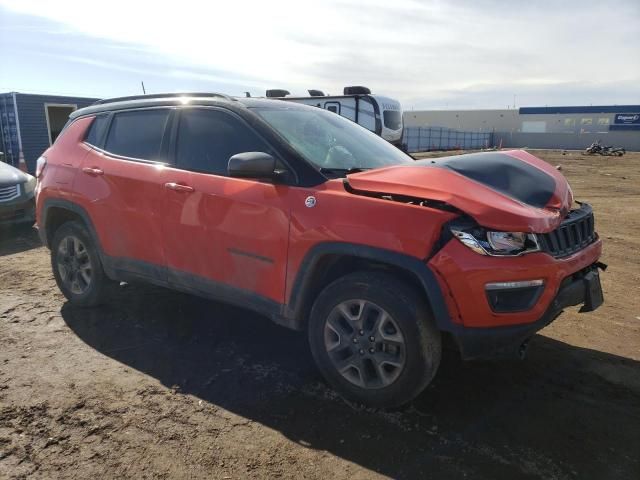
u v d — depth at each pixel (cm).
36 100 1619
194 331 420
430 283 273
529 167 340
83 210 436
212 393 325
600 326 445
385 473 253
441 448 272
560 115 7800
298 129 373
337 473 253
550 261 283
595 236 352
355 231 292
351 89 1661
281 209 321
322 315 315
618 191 1524
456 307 271
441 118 9050
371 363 304
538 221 280
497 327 275
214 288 363
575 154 4666
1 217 750
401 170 313
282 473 253
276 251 324
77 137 464
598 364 371
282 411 306
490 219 271
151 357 374
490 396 324
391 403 297
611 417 302
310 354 381
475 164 322
